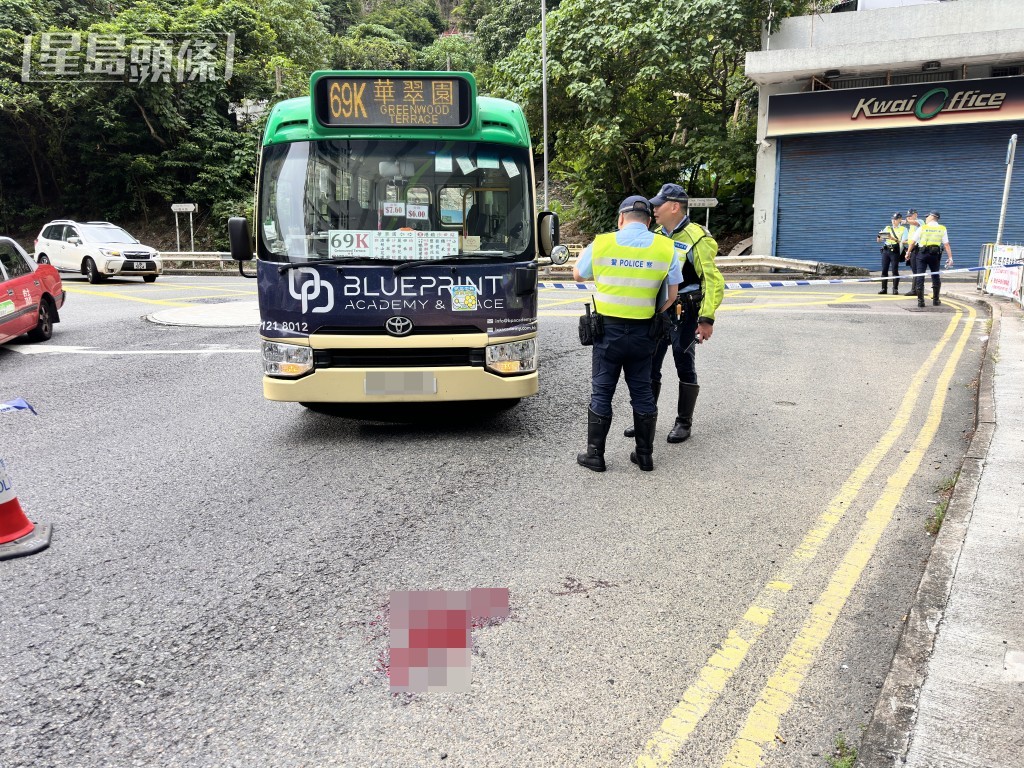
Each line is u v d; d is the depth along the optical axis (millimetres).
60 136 31953
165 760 2383
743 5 20750
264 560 3809
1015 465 4758
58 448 5723
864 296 15289
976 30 19188
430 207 5480
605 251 4840
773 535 4082
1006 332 9742
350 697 2707
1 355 9633
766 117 21109
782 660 2926
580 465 5223
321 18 56094
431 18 70562
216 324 12016
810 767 2338
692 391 5738
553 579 3588
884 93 19375
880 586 3512
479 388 5512
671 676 2820
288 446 5742
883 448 5578
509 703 2666
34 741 2471
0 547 3895
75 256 20266
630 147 25859
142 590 3496
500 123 5660
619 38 22047
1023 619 3023
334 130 5457
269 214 5496
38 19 30422
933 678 2664
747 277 20406
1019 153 18656
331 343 5383
